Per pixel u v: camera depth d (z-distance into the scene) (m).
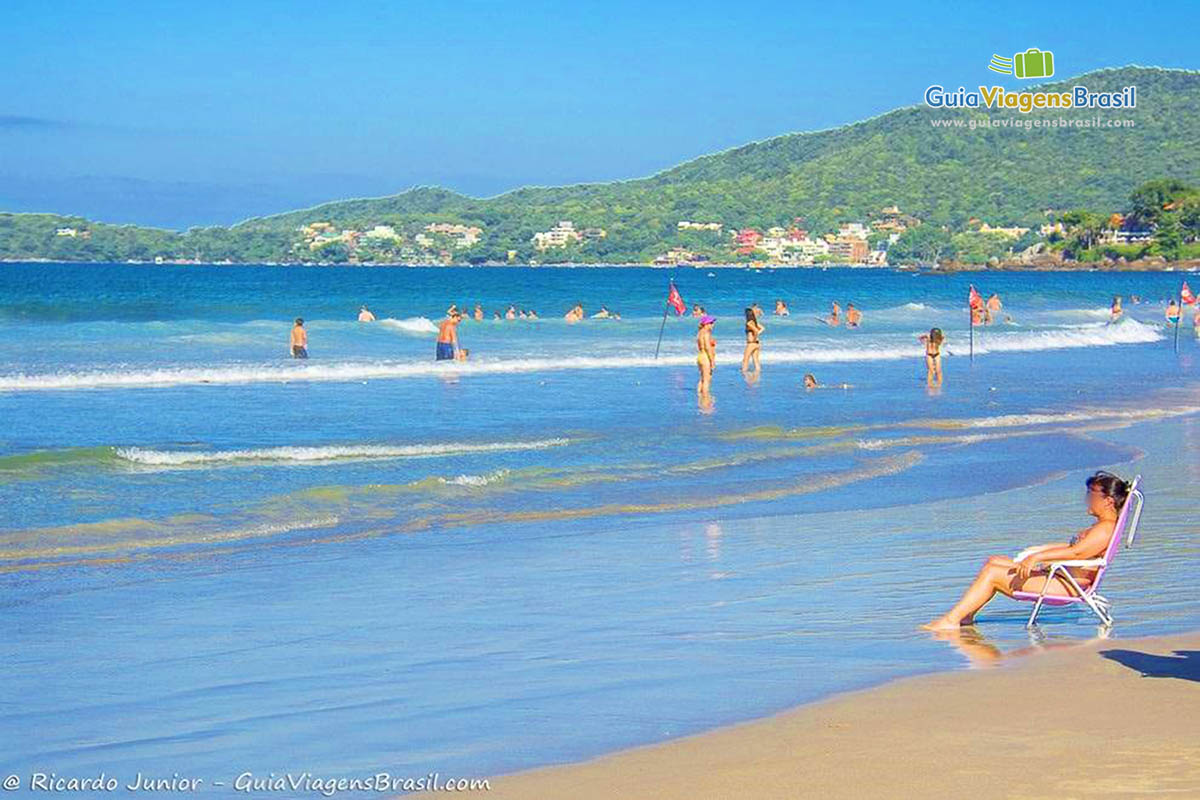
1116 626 8.30
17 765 5.58
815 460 17.72
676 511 13.78
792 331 47.41
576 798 4.96
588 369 32.66
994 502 14.30
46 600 9.48
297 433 19.75
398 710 6.41
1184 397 26.88
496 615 8.87
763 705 6.32
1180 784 4.95
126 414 21.89
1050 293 94.19
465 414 22.55
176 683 7.07
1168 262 198.12
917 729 5.82
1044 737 5.64
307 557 11.26
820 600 9.27
